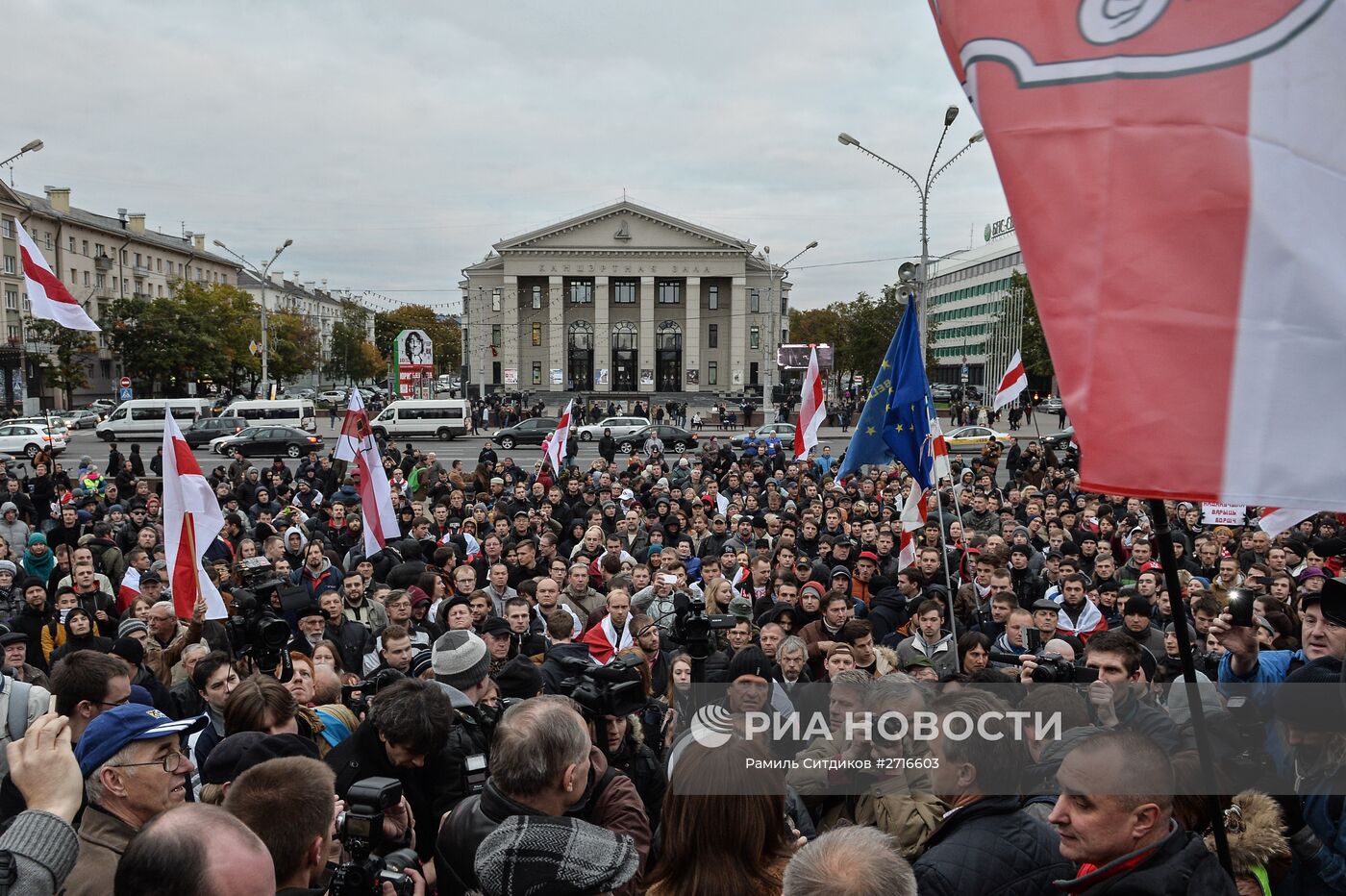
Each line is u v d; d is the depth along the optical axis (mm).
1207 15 2357
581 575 9422
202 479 8266
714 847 2875
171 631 8000
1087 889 2836
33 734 2740
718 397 82562
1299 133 2320
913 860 3516
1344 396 2289
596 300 87438
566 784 3051
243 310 77125
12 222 60031
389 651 6203
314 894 2873
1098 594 9367
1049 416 67250
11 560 11859
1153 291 2344
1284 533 11891
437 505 15766
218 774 3885
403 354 61219
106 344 70000
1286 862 3537
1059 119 2445
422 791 4012
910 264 16484
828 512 14383
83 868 3170
